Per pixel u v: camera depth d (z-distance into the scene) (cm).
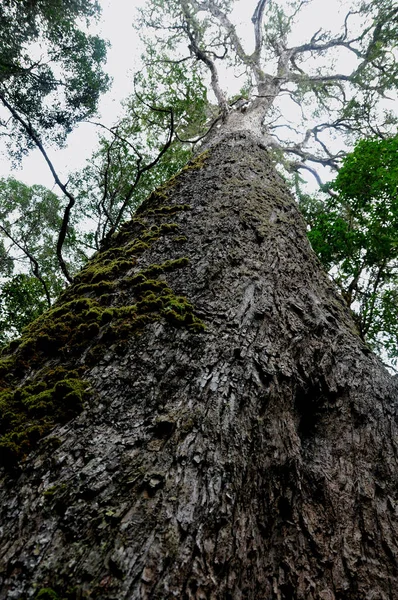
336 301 313
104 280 239
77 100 811
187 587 105
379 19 1143
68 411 150
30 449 136
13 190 1145
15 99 742
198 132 998
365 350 259
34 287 875
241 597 115
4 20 711
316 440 198
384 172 525
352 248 578
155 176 968
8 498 121
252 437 159
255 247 285
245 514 138
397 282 635
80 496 120
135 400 158
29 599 94
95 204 966
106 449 136
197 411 157
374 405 215
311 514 160
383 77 1166
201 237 278
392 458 191
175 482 129
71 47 781
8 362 183
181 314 204
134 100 933
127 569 103
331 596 134
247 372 183
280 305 242
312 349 230
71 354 183
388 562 148
